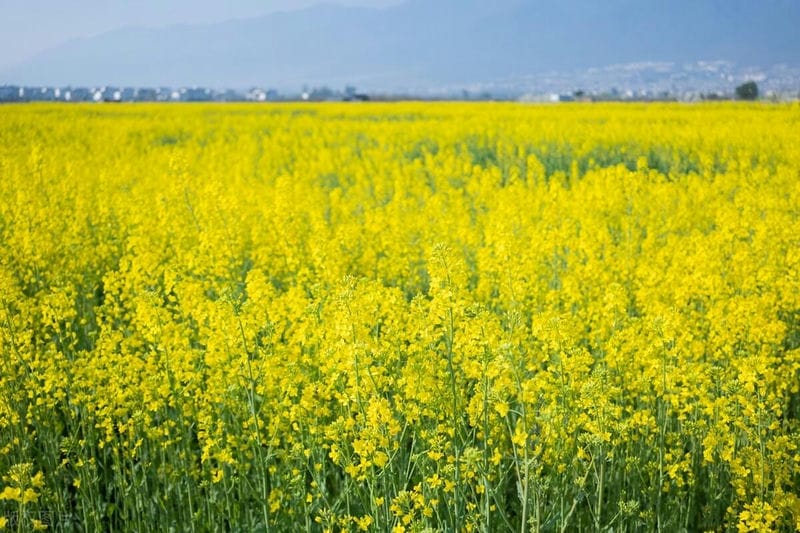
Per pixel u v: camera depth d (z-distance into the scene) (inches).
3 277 302.4
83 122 1640.0
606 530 246.4
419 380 242.2
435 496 232.7
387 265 469.7
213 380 266.7
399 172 873.5
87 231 553.6
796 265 394.6
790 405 323.0
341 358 238.7
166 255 494.6
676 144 1045.8
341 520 220.1
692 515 262.7
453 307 230.7
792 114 1529.3
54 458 279.3
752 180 763.4
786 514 224.1
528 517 241.8
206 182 710.5
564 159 1039.0
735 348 322.3
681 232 589.3
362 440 213.3
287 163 1100.5
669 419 283.7
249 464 252.8
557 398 251.3
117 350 337.1
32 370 298.5
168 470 260.4
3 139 1259.8
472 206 683.4
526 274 383.6
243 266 506.9
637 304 370.3
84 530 266.5
